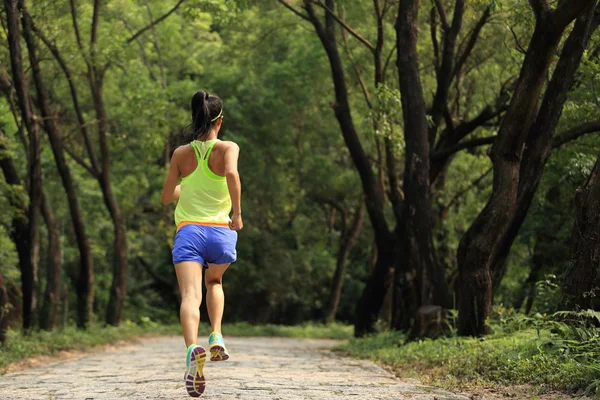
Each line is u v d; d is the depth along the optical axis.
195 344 4.81
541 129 11.99
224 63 30.09
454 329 12.14
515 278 20.88
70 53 17.91
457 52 16.98
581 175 14.66
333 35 17.69
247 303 36.75
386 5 17.06
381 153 20.97
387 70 21.23
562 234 16.31
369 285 19.45
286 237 37.62
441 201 24.56
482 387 7.00
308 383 7.25
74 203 20.58
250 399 5.82
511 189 11.12
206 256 5.23
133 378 7.79
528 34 14.88
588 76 12.69
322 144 30.92
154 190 32.16
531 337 9.05
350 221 39.84
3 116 17.48
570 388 6.32
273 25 24.75
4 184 15.52
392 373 9.10
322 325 35.94
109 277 35.00
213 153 5.25
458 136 16.94
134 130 24.28
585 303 8.63
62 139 20.36
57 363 11.10
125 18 23.23
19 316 16.61
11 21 13.75
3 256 17.80
